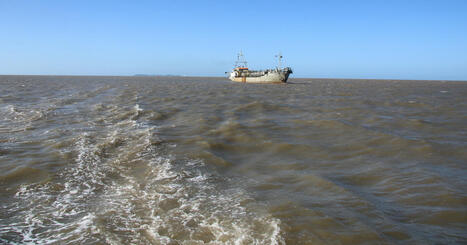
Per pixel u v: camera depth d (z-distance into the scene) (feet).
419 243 24.50
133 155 48.70
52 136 61.87
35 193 35.01
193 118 84.89
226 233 26.11
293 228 26.63
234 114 94.58
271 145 57.31
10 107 105.19
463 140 60.34
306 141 60.23
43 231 26.84
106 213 29.99
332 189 35.53
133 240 25.30
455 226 27.37
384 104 130.31
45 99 140.05
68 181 38.50
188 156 48.52
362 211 29.94
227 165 45.47
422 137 63.00
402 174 41.24
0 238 25.63
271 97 165.17
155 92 196.13
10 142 57.00
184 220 28.45
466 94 209.77
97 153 49.83
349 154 51.67
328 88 288.51
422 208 30.96
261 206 31.01
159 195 34.12
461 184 37.17
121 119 82.58
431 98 168.96
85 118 84.28
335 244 24.39
